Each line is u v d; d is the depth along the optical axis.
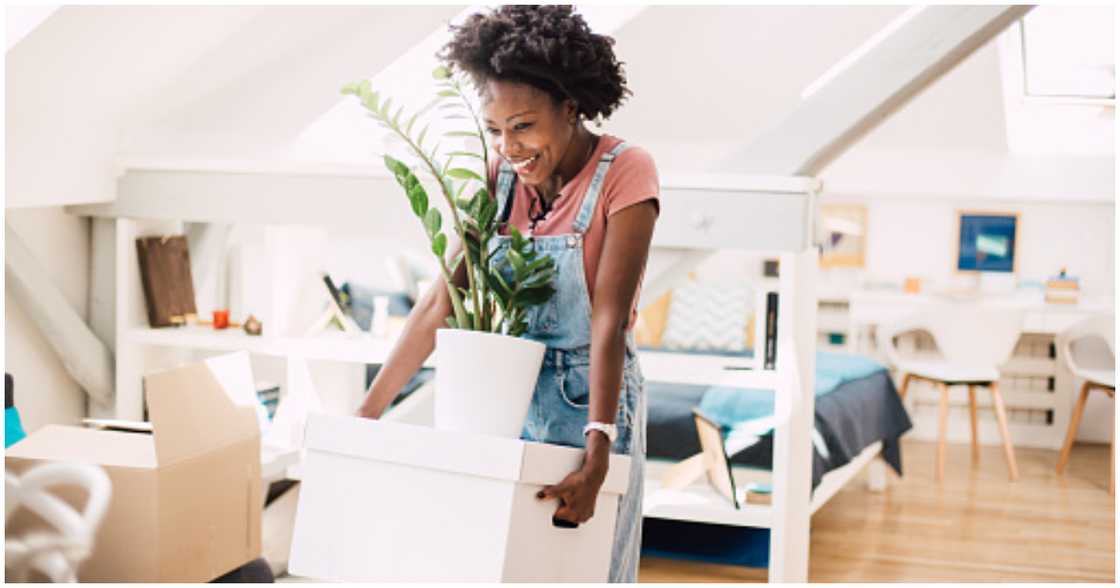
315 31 3.49
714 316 5.79
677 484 3.51
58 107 3.07
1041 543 4.32
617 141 1.86
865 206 6.27
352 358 3.50
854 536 4.35
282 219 3.42
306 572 1.81
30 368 3.50
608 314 1.76
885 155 6.01
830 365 4.81
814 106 3.15
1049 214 6.15
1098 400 6.05
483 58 1.76
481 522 1.70
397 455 1.74
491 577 1.69
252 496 2.46
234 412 2.41
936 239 6.25
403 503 1.75
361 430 1.77
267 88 3.66
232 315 3.94
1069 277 5.96
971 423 5.63
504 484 1.68
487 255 1.83
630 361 1.90
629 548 1.96
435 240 1.83
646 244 1.80
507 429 1.78
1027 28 5.33
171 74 3.26
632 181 1.80
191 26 3.04
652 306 5.90
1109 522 4.64
